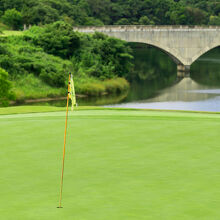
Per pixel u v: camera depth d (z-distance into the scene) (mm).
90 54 116062
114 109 40469
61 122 29547
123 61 124250
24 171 19188
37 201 15789
